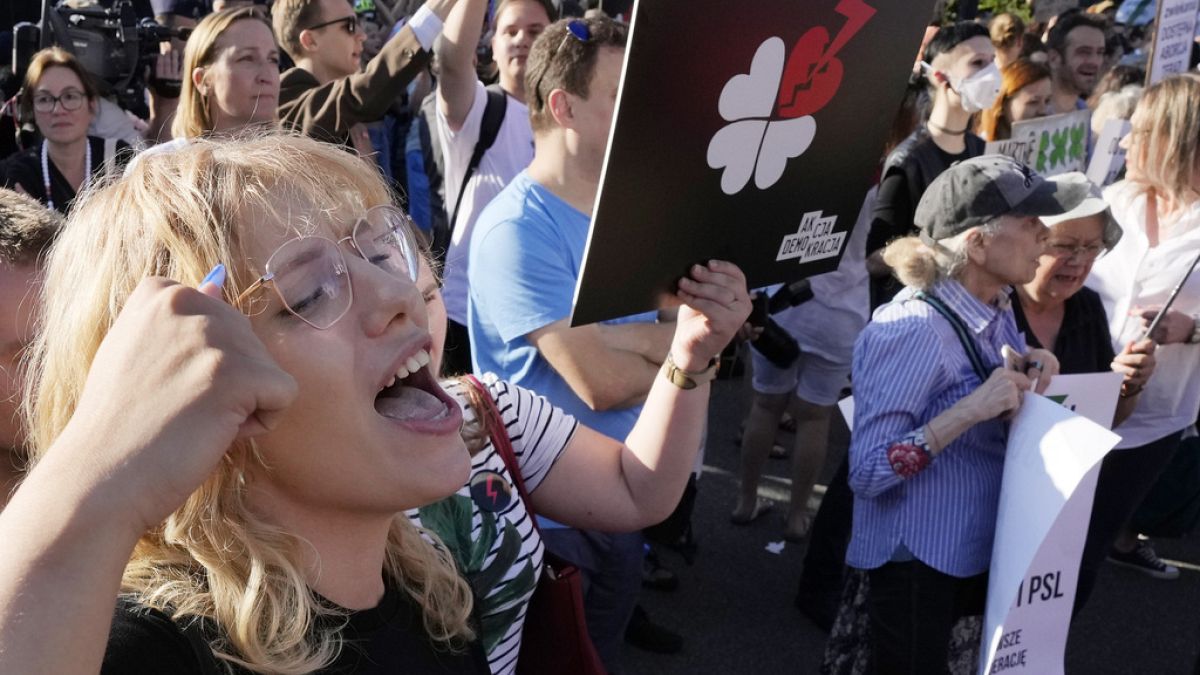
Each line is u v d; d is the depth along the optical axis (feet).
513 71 13.19
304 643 3.43
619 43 7.92
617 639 8.25
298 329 3.26
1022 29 20.79
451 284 12.32
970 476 8.13
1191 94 10.75
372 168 3.83
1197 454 13.66
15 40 15.31
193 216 3.24
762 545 14.78
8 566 2.42
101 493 2.48
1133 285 11.17
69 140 13.00
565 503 5.54
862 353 8.43
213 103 11.62
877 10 5.36
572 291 8.02
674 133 4.78
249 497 3.44
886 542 8.27
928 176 13.67
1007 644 7.72
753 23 4.83
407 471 3.46
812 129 5.44
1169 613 13.84
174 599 3.26
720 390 20.66
